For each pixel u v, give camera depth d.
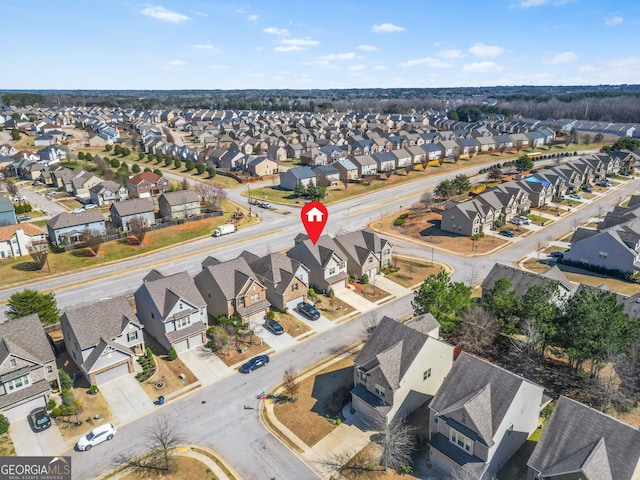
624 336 39.53
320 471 33.44
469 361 34.72
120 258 74.69
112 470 33.69
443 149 151.00
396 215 96.94
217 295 53.38
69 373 45.00
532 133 177.38
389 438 33.00
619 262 67.06
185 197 93.31
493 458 31.23
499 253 77.25
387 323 40.78
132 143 179.50
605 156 132.12
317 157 147.75
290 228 89.12
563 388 41.50
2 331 40.97
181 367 46.19
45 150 143.50
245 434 37.25
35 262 71.38
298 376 44.59
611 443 27.97
